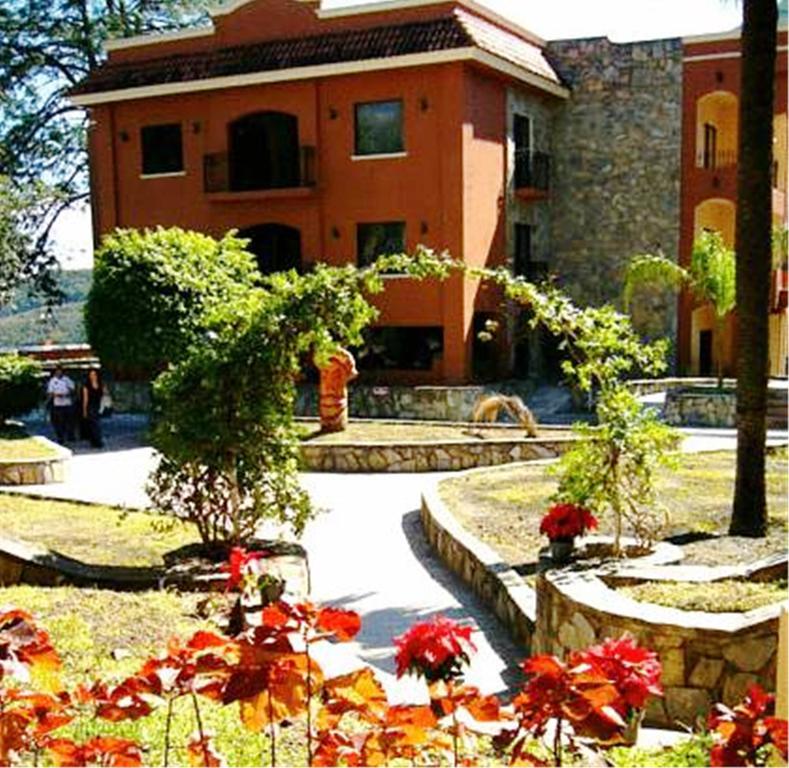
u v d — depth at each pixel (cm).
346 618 255
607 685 246
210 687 262
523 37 2605
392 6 2325
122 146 2641
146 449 1877
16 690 281
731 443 1736
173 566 800
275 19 2455
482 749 325
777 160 2480
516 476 1334
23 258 2789
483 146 2350
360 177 2366
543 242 2702
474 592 873
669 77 2589
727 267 2144
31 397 2069
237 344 834
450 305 2278
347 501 1325
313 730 318
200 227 2566
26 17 3388
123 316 1958
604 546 786
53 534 988
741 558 805
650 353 840
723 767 242
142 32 3466
